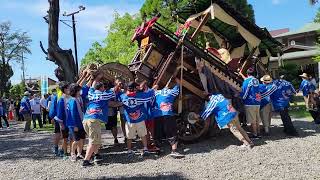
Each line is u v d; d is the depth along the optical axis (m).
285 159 7.76
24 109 17.61
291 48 38.00
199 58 10.09
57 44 17.89
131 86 8.72
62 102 8.93
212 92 10.03
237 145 9.52
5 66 69.00
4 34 68.25
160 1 20.00
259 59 12.78
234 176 6.71
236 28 11.50
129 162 8.35
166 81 9.94
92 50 30.34
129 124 8.80
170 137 8.73
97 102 8.23
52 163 8.73
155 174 7.14
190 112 10.09
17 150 11.21
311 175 6.52
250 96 10.27
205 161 7.98
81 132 8.67
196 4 11.00
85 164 8.13
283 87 10.81
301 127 12.47
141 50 10.47
